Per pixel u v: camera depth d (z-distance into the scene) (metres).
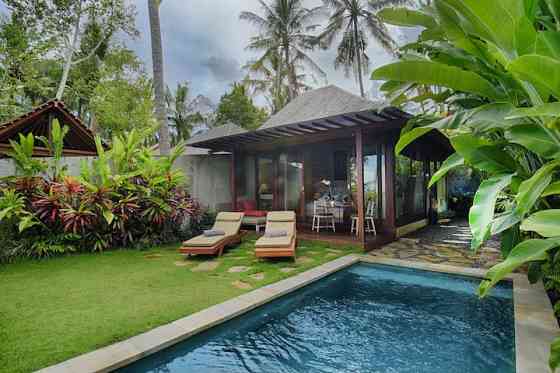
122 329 3.67
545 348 3.12
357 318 4.47
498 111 2.17
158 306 4.36
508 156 2.25
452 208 15.50
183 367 3.33
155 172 9.30
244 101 28.28
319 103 12.65
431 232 10.66
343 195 11.05
